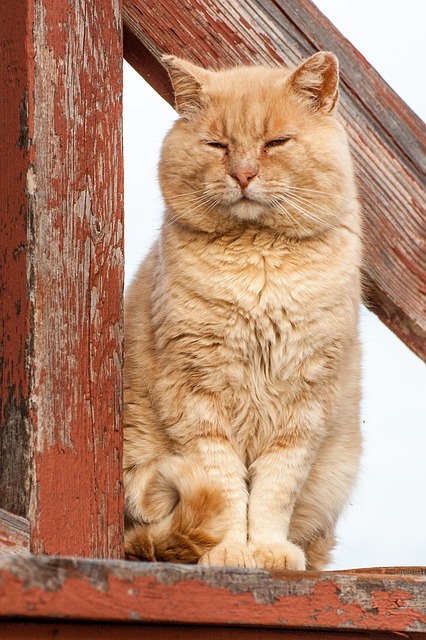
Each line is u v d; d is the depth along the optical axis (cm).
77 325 284
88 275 289
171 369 357
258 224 364
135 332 378
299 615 225
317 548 411
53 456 269
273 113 370
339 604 231
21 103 282
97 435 282
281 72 381
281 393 363
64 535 267
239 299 351
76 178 291
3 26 289
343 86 367
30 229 276
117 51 306
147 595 200
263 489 364
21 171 280
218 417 361
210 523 318
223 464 359
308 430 367
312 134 369
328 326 356
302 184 366
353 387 399
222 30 352
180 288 356
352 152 365
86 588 190
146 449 369
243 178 356
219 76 381
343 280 359
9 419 268
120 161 302
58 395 274
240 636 235
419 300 359
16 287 275
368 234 362
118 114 304
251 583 219
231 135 368
